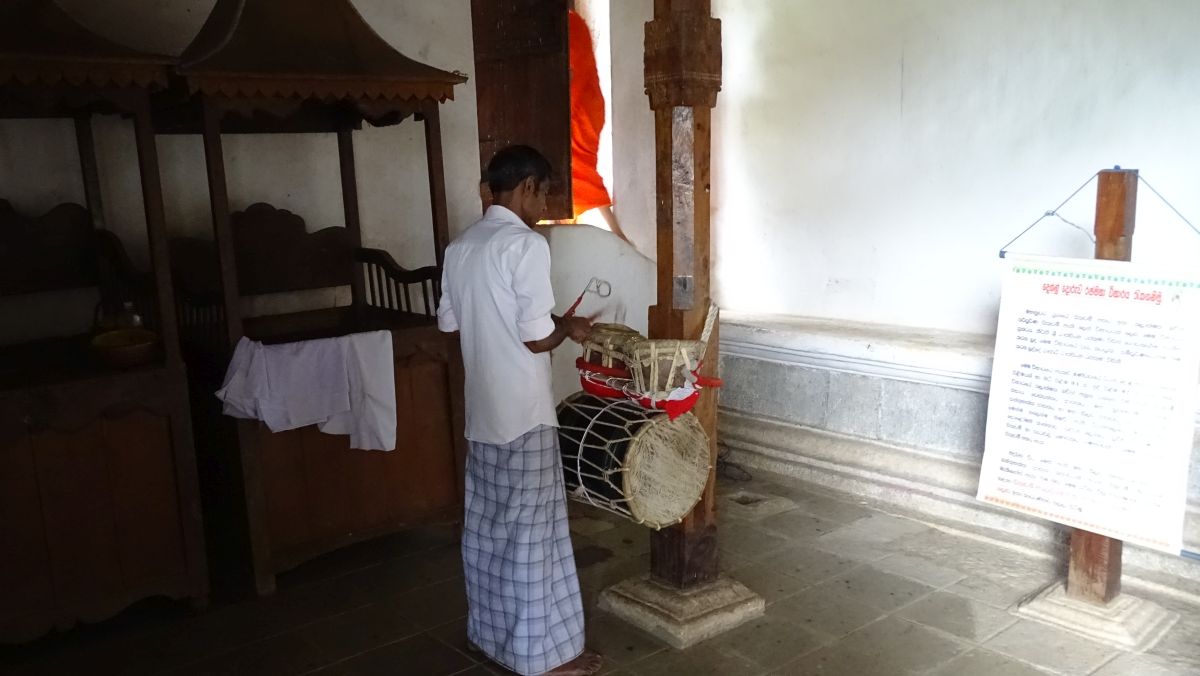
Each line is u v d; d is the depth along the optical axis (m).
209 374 3.70
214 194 3.26
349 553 3.98
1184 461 2.91
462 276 2.76
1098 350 3.06
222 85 3.16
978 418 4.12
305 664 3.07
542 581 2.83
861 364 4.51
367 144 4.54
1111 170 3.03
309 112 4.20
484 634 2.97
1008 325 3.29
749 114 5.43
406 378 3.81
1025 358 3.25
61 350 3.58
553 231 5.17
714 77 3.01
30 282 3.67
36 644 3.24
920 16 4.56
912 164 4.69
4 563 3.03
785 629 3.20
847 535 4.05
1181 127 3.78
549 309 2.68
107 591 3.24
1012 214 4.35
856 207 4.96
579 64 5.93
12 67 2.82
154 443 3.28
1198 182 3.76
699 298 3.10
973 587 3.50
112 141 3.85
